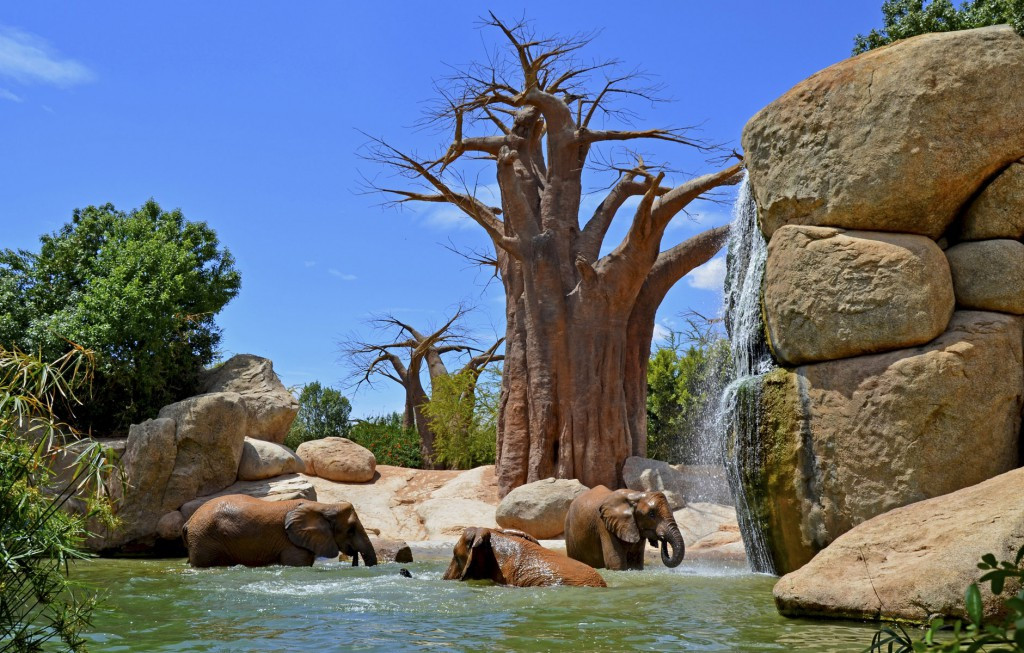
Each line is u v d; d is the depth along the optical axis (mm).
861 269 10016
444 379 31750
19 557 4789
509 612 7762
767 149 11297
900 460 9531
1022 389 9625
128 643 6398
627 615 7594
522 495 19484
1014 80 10016
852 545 7676
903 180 10086
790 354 10602
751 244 12914
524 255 23812
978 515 7230
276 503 12891
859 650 6027
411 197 27109
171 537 16266
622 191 25953
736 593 9031
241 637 6641
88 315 21094
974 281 9883
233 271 27375
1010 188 10008
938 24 23203
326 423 36688
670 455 30203
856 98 10492
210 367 24156
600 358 23391
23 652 5012
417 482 24156
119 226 24141
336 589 9320
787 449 10406
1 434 5102
